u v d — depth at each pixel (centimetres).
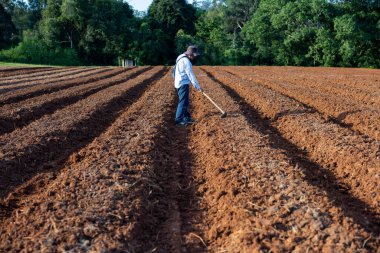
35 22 7425
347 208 553
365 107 1239
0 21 6519
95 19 6372
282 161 705
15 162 725
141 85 1998
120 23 6712
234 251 447
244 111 1228
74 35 6675
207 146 838
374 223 521
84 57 6806
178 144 907
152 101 1402
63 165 744
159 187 638
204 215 564
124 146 805
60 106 1328
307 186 586
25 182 668
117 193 568
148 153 771
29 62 5753
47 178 663
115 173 640
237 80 2206
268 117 1166
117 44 6631
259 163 688
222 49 7181
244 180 621
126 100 1485
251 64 6875
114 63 6919
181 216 562
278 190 579
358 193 628
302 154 834
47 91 1698
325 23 5306
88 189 582
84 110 1179
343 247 422
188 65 1014
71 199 548
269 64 6700
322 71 3284
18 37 6806
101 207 520
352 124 1064
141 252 457
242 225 489
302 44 5650
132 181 622
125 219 501
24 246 436
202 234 511
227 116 1094
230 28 7469
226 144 819
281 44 5922
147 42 6925
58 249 424
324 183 663
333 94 1683
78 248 428
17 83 2078
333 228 460
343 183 675
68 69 3600
